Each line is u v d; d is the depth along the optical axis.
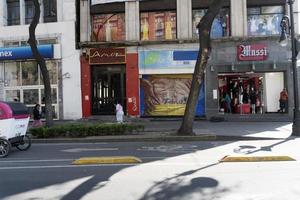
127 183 9.85
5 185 10.00
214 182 9.76
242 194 8.62
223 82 32.03
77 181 10.20
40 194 9.01
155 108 31.84
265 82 31.95
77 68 32.22
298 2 30.42
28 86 33.12
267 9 31.42
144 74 31.69
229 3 31.52
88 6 32.59
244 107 32.03
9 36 33.31
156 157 14.00
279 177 10.20
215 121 29.31
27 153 16.27
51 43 32.62
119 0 32.00
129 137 20.09
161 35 32.09
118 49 31.77
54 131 21.05
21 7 33.59
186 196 8.55
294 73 20.53
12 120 15.77
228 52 31.25
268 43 31.02
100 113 32.41
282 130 22.47
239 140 19.31
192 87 20.62
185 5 31.62
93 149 16.84
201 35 20.48
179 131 20.56
